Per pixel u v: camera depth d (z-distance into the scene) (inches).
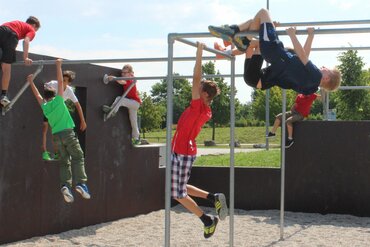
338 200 394.3
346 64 797.9
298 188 401.7
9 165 273.0
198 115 213.6
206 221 221.9
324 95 466.3
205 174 423.5
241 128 1701.5
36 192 289.6
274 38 181.2
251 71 197.5
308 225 354.0
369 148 389.7
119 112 353.4
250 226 347.3
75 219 317.4
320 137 397.7
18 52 273.1
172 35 183.9
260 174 412.5
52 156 310.2
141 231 322.0
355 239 310.5
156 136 1599.4
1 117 267.9
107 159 342.3
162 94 1977.1
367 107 817.5
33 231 288.7
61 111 259.3
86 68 320.8
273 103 1444.4
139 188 377.1
